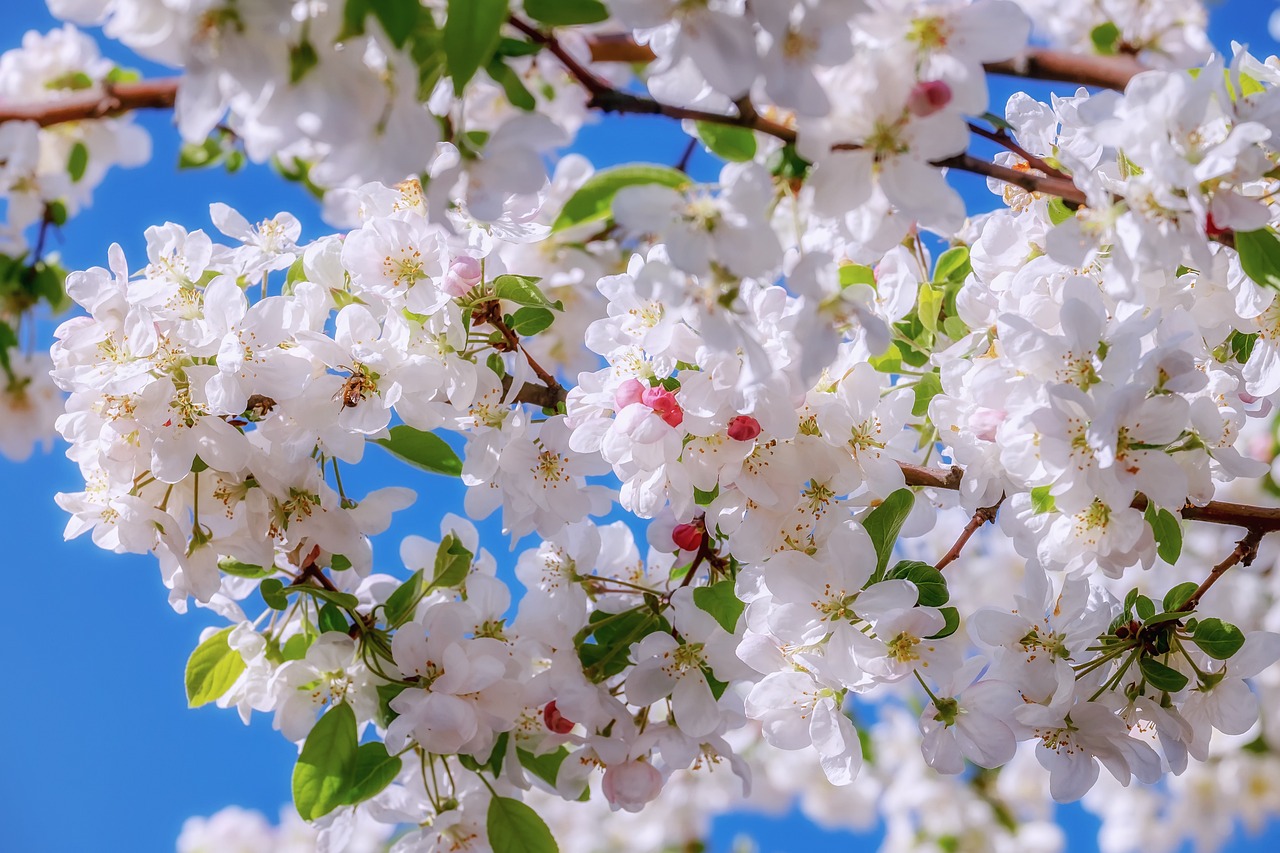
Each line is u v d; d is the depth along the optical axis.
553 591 1.32
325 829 1.33
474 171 1.14
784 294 1.21
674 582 1.32
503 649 1.29
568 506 1.28
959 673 1.25
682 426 1.23
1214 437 1.23
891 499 1.25
